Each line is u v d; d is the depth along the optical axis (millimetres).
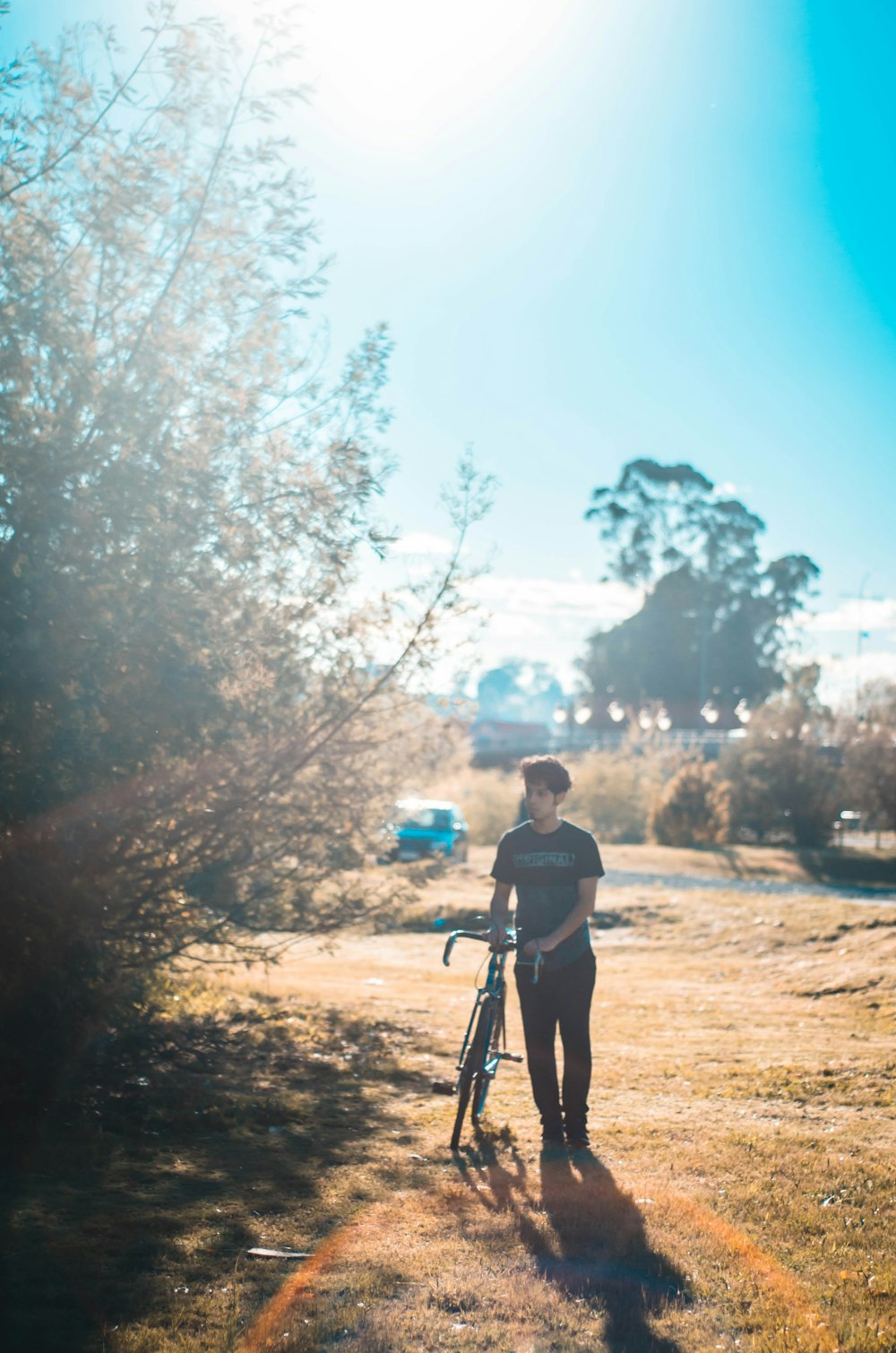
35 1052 6336
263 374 6906
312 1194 5219
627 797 42375
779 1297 3988
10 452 5516
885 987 12094
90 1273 4160
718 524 75938
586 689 81750
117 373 6164
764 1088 7461
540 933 6207
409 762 9281
